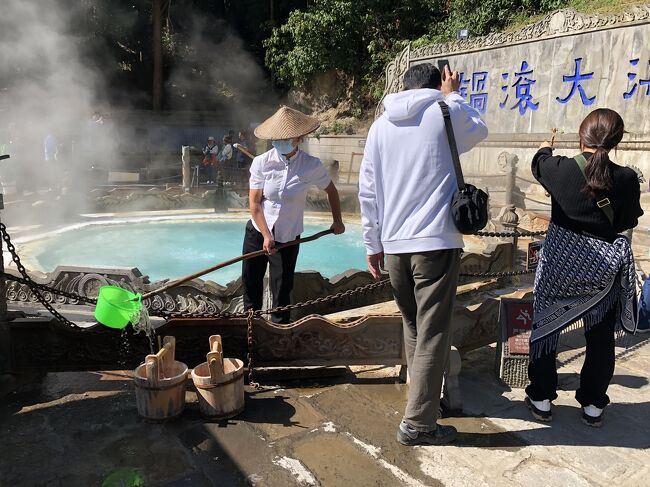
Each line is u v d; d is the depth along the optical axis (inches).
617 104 363.6
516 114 436.1
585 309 107.2
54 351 126.3
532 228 309.4
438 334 99.8
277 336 128.0
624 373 138.7
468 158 484.1
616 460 100.0
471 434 109.0
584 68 382.0
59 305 182.5
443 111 97.3
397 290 105.6
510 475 95.0
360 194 105.9
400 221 99.6
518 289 215.9
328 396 124.5
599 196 101.3
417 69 102.7
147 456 99.7
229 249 327.9
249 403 120.5
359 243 343.9
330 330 128.6
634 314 106.4
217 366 109.0
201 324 126.7
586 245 106.0
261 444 104.0
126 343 126.5
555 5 545.6
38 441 104.3
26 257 283.6
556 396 114.0
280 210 137.3
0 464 96.7
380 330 130.3
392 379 134.2
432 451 102.6
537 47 414.6
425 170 97.1
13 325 124.5
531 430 110.5
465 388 129.9
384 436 107.6
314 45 757.9
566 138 392.2
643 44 346.3
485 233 143.7
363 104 789.9
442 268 98.2
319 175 138.2
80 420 112.2
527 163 426.3
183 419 112.8
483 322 142.6
